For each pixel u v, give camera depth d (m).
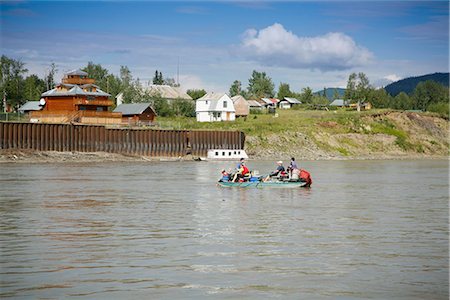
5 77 157.62
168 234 28.81
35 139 95.31
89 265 22.34
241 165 55.88
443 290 19.59
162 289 19.41
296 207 39.94
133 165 89.69
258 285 19.94
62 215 34.78
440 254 24.73
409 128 165.00
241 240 27.41
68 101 121.75
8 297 18.52
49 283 19.98
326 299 18.58
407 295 19.08
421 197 47.62
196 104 158.75
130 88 173.38
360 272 21.67
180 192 48.84
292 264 22.75
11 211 36.28
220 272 21.50
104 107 125.75
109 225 31.33
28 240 27.02
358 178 70.00
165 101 166.50
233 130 127.56
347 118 158.38
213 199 44.12
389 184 61.00
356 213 37.25
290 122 149.25
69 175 65.25
